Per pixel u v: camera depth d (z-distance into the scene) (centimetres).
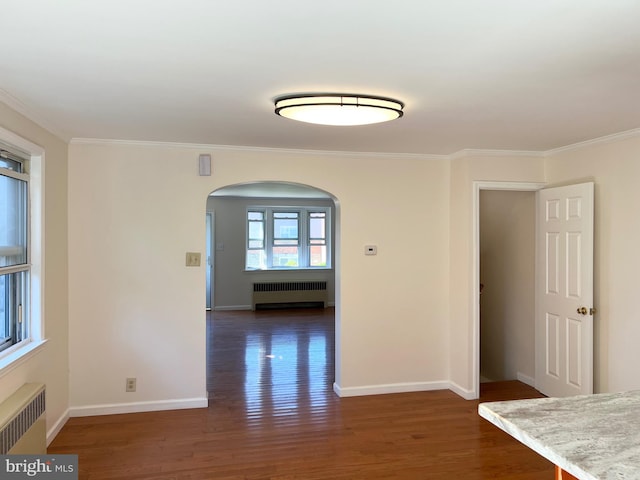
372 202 451
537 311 458
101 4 156
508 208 509
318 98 257
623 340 364
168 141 395
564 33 180
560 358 425
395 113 273
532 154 446
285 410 411
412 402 432
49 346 339
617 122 324
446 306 470
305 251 994
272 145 411
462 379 448
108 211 395
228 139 386
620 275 366
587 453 132
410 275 461
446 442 349
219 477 297
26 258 314
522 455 329
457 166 453
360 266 449
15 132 279
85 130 353
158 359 406
